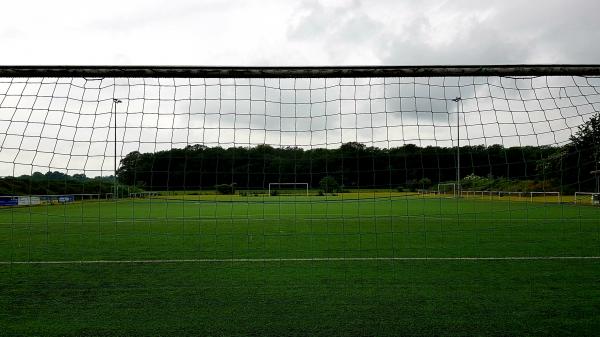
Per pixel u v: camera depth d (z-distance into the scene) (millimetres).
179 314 4605
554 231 11984
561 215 17000
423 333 4043
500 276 6246
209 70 5602
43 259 7879
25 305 4965
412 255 8023
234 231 12609
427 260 7480
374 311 4660
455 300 5043
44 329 4199
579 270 6656
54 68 5520
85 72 5555
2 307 4891
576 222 14484
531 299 5074
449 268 6809
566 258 7676
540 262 7297
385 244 9547
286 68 5629
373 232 12148
